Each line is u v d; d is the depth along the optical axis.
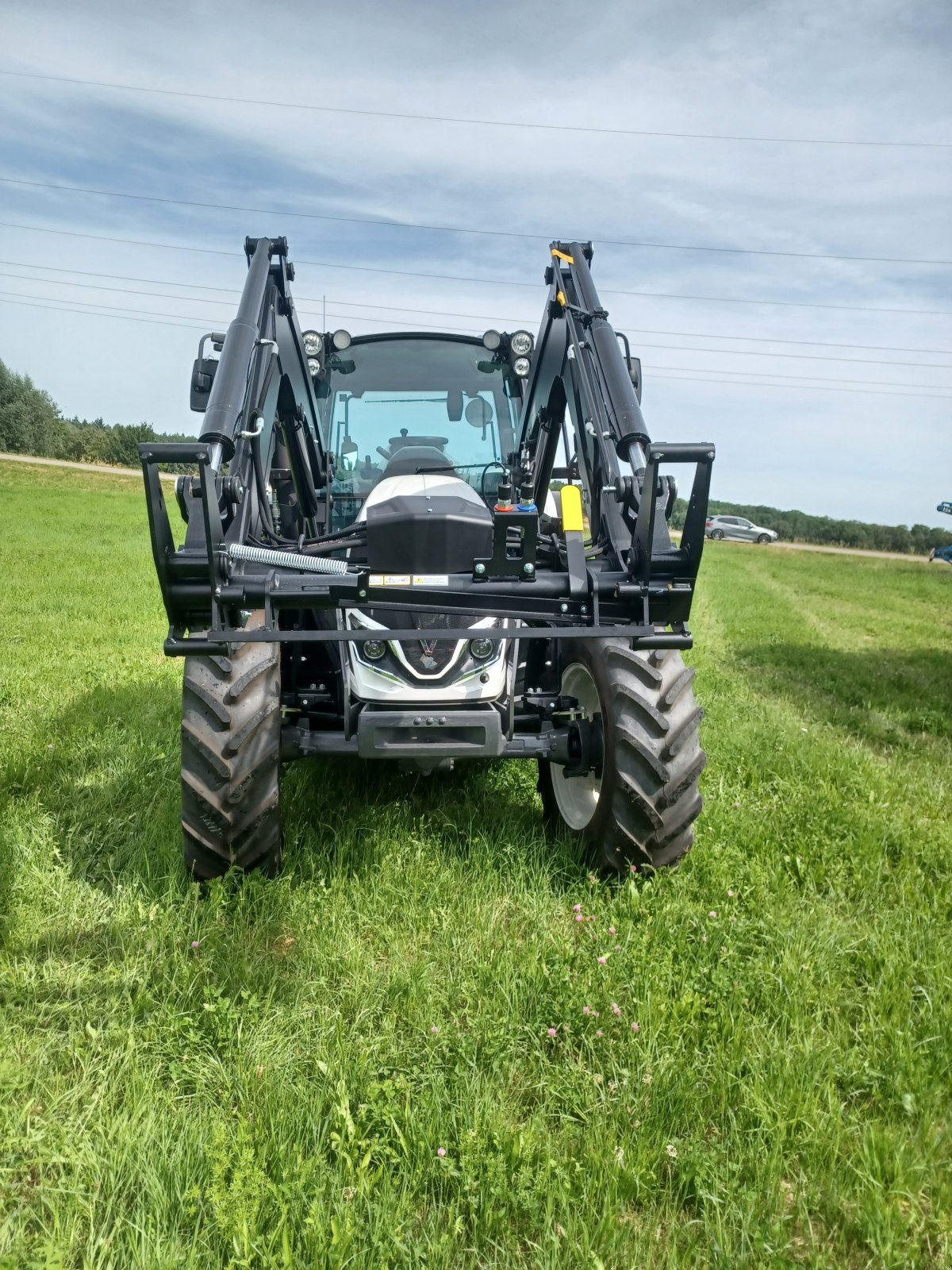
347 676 3.50
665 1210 1.96
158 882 3.29
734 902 3.24
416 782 4.36
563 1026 2.47
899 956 2.89
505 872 3.46
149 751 4.78
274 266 3.86
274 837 3.22
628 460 3.11
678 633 2.99
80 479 48.97
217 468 2.73
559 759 3.48
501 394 4.72
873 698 7.60
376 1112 2.09
